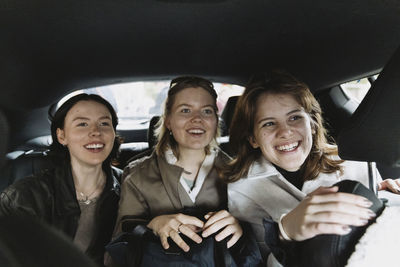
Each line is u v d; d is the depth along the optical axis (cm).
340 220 70
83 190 152
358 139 81
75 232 144
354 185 77
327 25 174
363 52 186
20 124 221
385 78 75
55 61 196
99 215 151
